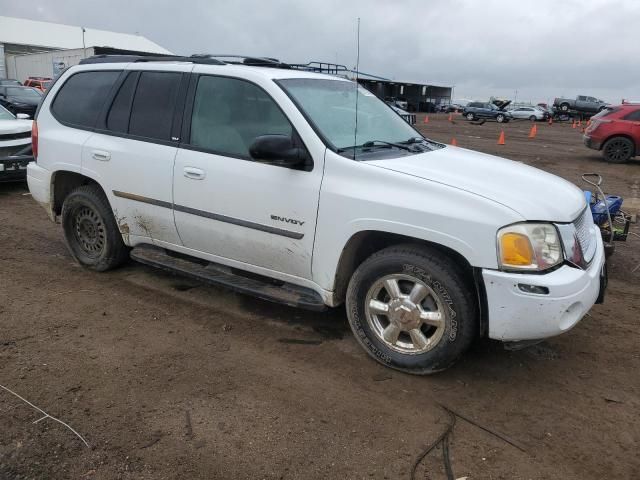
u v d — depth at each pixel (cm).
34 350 387
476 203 325
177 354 387
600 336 430
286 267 400
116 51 2095
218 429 306
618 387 358
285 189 381
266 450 290
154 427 306
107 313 451
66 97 530
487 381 362
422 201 337
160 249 488
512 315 320
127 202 477
